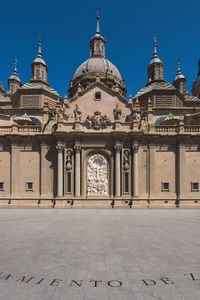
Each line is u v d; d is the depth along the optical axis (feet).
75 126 119.03
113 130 119.75
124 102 140.87
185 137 120.67
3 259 34.78
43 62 185.47
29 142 123.03
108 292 24.02
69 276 28.22
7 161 122.42
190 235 51.31
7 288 25.05
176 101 161.07
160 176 121.29
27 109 153.28
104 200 116.88
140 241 45.73
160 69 191.11
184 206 116.98
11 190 119.24
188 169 121.70
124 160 119.14
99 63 195.93
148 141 121.70
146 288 24.94
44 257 35.68
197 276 28.22
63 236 50.21
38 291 24.32
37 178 120.98
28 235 51.34
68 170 117.80
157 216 83.05
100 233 53.31
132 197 116.67
